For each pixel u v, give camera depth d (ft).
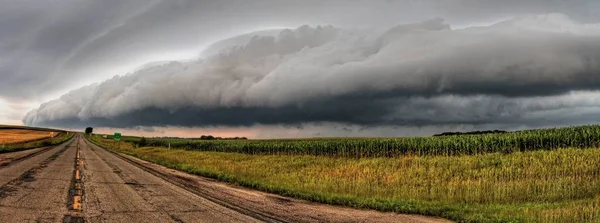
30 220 25.38
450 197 49.62
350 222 31.27
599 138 96.17
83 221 26.09
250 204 37.86
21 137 317.42
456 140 115.24
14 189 38.63
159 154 163.32
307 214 33.99
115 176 57.77
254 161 121.60
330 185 59.00
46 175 53.31
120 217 27.99
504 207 42.78
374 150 133.28
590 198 48.34
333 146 143.64
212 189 49.37
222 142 219.61
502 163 82.99
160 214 29.81
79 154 120.37
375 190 55.62
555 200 49.19
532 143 105.60
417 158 100.68
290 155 151.64
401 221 33.14
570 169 69.67
